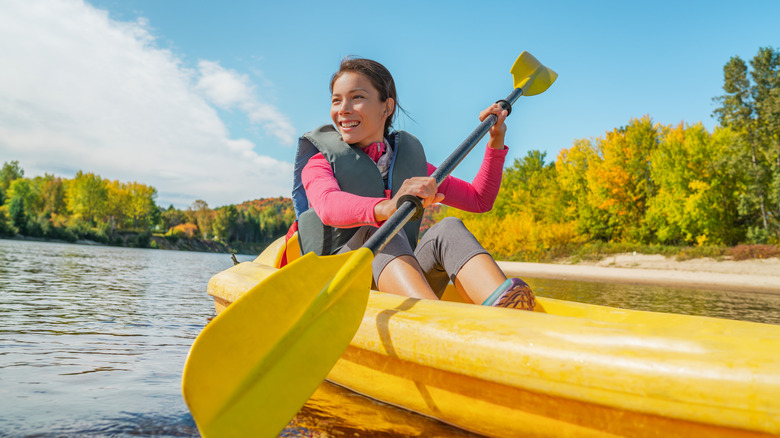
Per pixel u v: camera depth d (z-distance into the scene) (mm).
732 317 6277
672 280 18078
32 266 9727
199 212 99500
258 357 1217
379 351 1449
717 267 22062
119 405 1656
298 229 2076
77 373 2059
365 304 1443
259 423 1138
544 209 34594
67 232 62438
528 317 1234
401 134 2125
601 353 1037
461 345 1244
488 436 1336
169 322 3588
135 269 11219
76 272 8789
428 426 1439
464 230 1776
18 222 57188
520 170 43375
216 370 1137
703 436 924
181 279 8648
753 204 25109
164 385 1932
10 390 1769
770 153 25703
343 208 1631
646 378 960
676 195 25469
